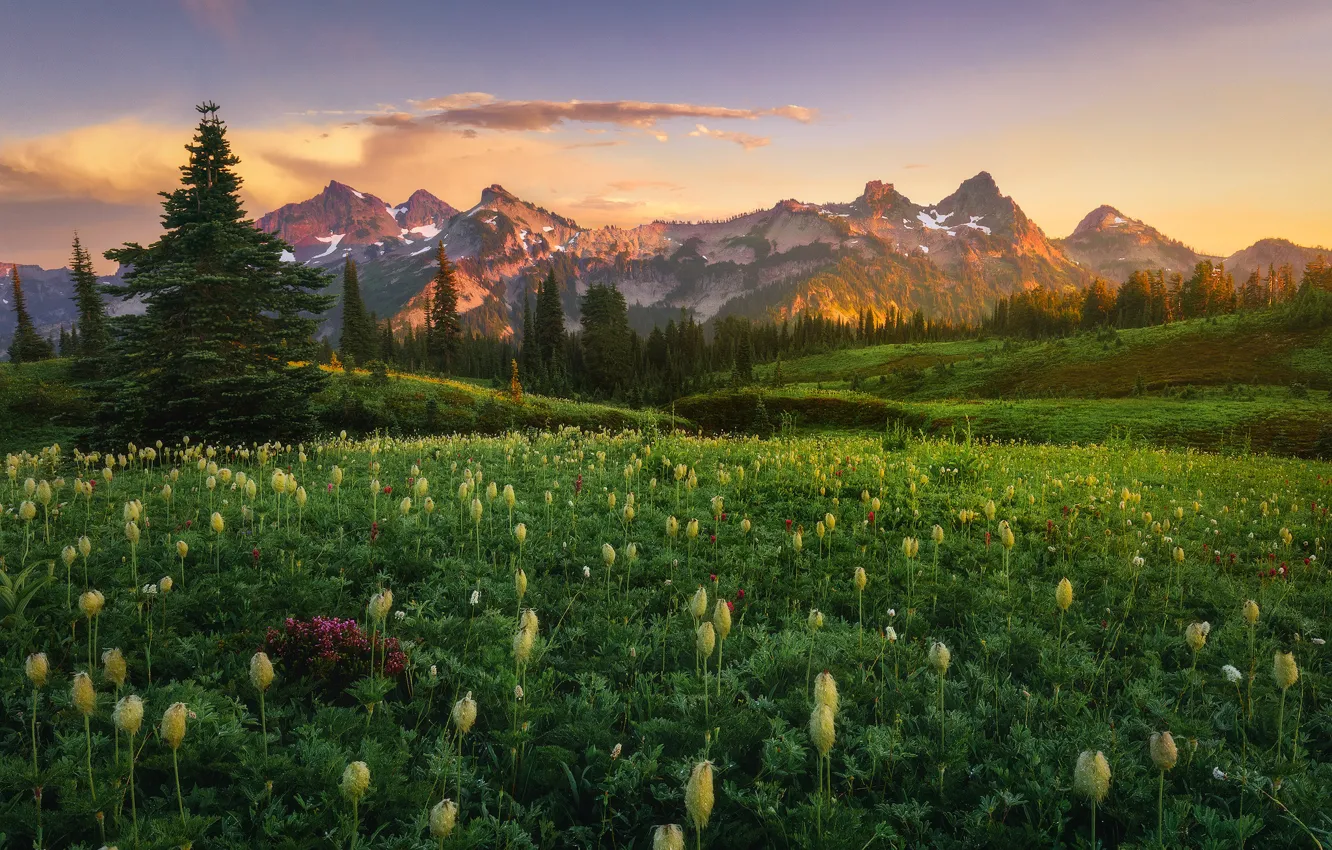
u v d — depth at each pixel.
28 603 5.89
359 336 104.62
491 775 4.08
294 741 4.23
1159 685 5.21
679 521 10.84
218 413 26.66
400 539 8.67
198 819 3.15
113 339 28.27
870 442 24.20
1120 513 12.53
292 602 6.38
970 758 4.34
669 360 156.75
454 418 58.44
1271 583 8.59
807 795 3.81
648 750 4.20
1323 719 4.82
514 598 6.84
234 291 28.25
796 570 8.75
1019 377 106.88
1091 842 3.49
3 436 46.38
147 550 7.76
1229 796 3.96
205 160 30.78
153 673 5.04
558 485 12.55
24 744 4.02
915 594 7.73
